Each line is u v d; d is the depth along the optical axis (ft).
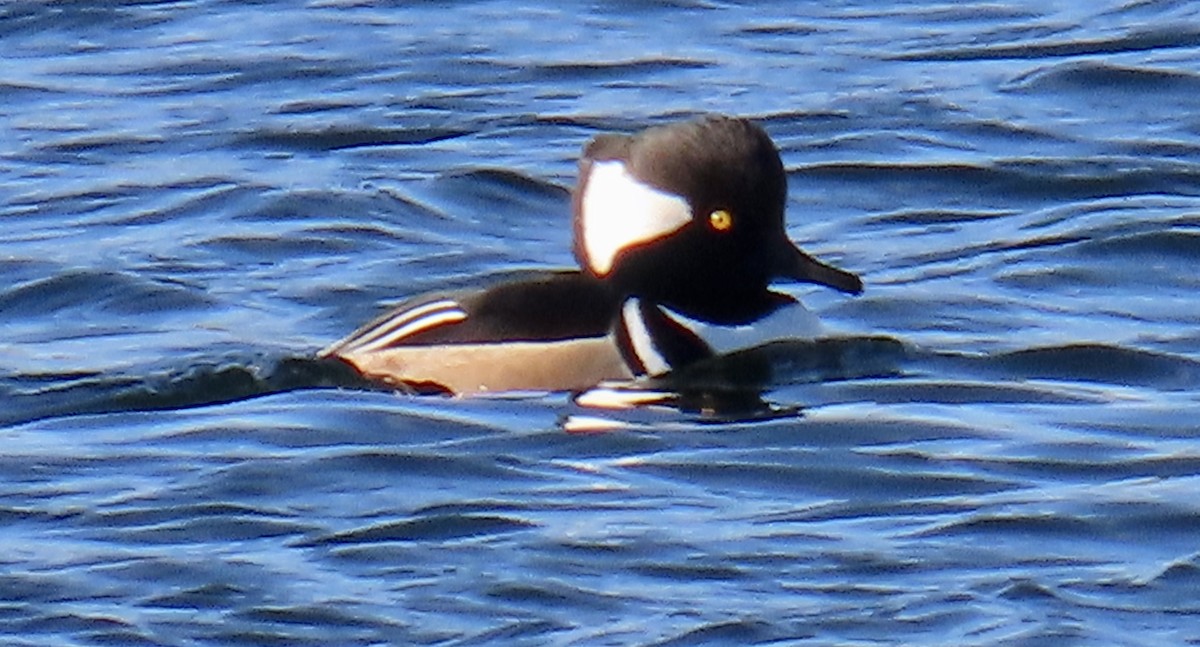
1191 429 46.47
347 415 47.09
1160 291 56.29
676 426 46.73
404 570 39.37
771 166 49.62
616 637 36.63
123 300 56.44
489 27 80.02
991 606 37.68
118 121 71.72
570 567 39.40
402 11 81.97
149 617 37.58
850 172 66.18
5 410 48.11
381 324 50.31
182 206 64.13
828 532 41.14
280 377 49.24
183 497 42.83
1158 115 70.44
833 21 80.02
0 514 42.09
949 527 41.24
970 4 81.51
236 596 38.32
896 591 38.34
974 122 69.82
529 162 67.31
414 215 63.52
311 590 38.55
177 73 76.07
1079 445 45.55
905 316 54.39
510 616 37.47
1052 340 52.19
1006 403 48.24
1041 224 61.77
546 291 49.73
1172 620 37.14
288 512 42.11
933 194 64.85
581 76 75.00
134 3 82.58
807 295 55.83
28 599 38.29
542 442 45.73
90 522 41.68
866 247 60.49
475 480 43.73
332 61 76.79
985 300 55.52
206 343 52.85
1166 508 41.86
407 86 74.49
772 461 44.75
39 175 67.05
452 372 48.73
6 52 78.54
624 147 50.16
